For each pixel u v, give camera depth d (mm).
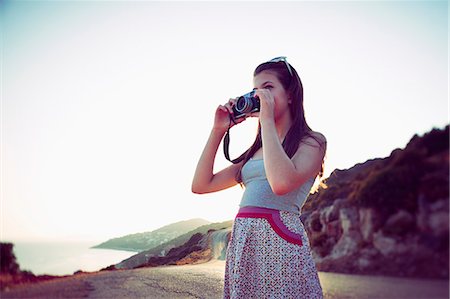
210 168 1489
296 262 1192
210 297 1476
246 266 1218
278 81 1369
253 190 1286
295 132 1312
